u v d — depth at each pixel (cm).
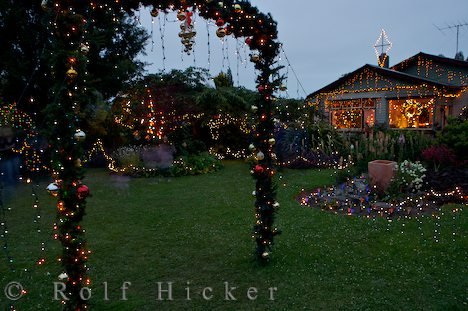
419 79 1534
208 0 371
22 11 1072
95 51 1090
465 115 1396
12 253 495
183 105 1401
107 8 327
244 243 518
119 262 457
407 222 592
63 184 287
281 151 1252
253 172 440
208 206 732
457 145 970
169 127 1315
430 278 393
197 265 446
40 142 1018
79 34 289
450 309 334
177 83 1498
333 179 982
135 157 1163
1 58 1079
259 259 441
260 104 439
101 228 596
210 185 962
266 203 441
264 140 440
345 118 1809
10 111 1067
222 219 639
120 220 640
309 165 1212
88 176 1125
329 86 1845
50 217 669
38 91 1138
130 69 1328
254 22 408
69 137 284
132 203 766
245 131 1477
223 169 1248
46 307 354
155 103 1330
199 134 1541
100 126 1312
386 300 351
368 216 638
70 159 287
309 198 793
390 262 438
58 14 279
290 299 359
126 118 1351
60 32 282
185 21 389
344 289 375
